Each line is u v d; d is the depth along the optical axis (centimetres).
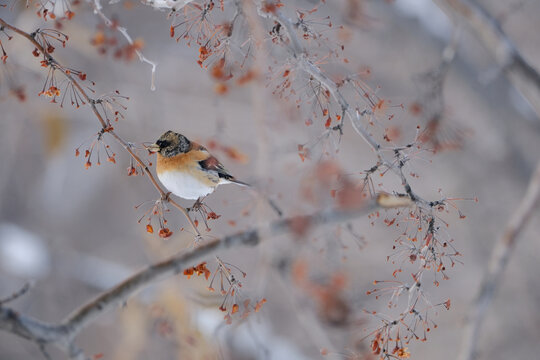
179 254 710
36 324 623
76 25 1428
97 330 1672
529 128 1730
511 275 1892
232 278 726
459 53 1712
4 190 2119
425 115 1067
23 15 1428
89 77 1902
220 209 1733
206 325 1302
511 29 2239
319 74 709
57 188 2141
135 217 2114
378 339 709
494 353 1836
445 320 1842
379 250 1803
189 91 1992
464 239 1869
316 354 1647
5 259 1814
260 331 1346
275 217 823
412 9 1694
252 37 737
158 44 1969
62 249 1902
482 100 1711
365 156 1911
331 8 1281
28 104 1855
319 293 755
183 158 925
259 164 802
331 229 762
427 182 1819
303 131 849
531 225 1791
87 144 2070
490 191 1806
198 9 754
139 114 1984
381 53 1684
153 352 1461
